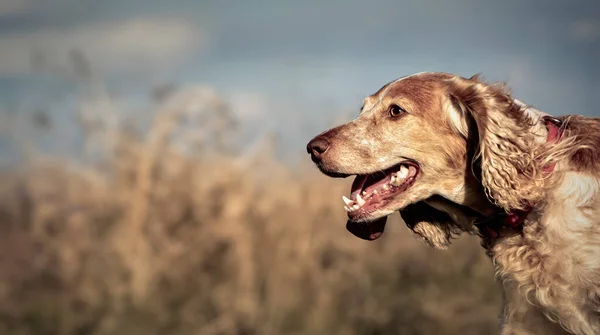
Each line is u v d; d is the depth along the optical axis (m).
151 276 7.75
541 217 5.13
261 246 8.07
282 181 8.61
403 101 5.51
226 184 8.28
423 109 5.47
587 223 5.01
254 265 7.96
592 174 5.07
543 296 5.14
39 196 8.59
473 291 7.98
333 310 7.80
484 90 5.27
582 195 5.04
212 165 8.49
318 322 7.62
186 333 7.43
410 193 5.53
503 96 5.24
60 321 7.50
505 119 5.16
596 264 4.98
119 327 7.37
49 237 8.24
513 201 5.14
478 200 5.45
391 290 8.01
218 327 7.46
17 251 8.38
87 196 8.43
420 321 7.76
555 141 5.19
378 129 5.56
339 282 8.02
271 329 7.50
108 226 8.34
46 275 8.10
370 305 7.85
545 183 5.12
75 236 8.19
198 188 8.25
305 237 8.13
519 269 5.21
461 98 5.31
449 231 5.75
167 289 7.81
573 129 5.24
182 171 8.38
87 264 8.00
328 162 5.59
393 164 5.54
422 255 8.32
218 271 8.01
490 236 5.44
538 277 5.15
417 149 5.49
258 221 8.17
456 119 5.39
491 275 8.09
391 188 5.58
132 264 7.77
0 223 8.84
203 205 8.19
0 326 7.49
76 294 7.76
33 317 7.58
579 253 5.02
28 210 8.86
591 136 5.20
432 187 5.52
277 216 8.22
